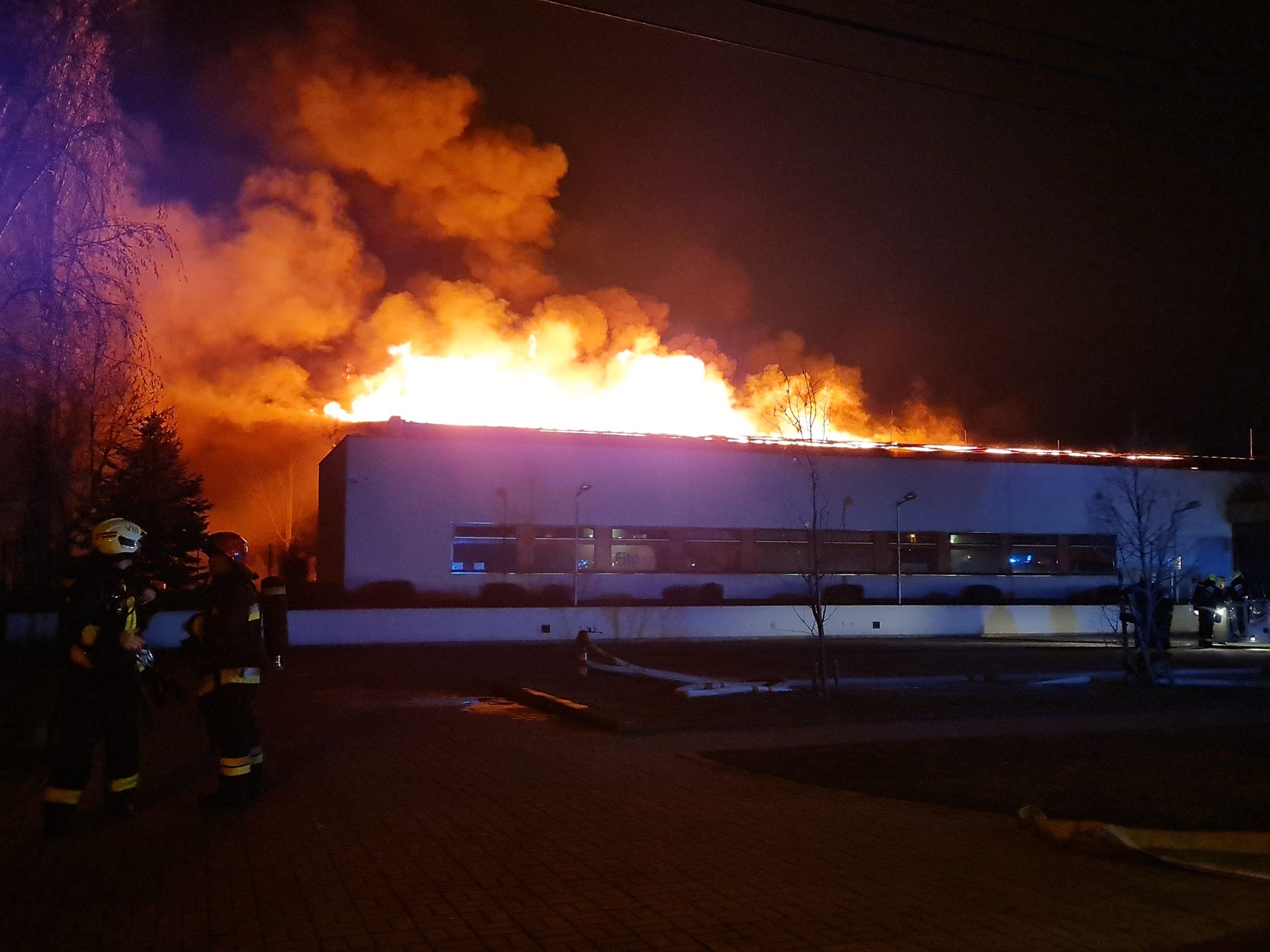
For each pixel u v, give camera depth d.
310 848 6.50
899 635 30.03
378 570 28.91
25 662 20.64
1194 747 10.25
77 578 7.04
